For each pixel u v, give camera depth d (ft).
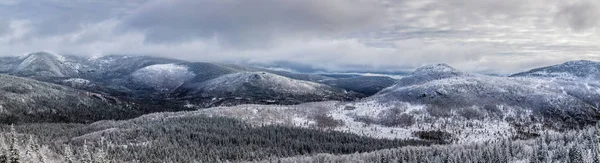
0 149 565.94
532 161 647.15
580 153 622.95
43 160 599.16
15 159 554.46
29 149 587.27
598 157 601.21
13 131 626.23
